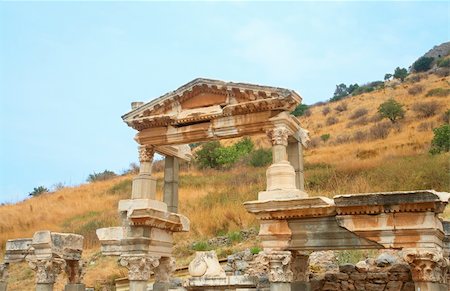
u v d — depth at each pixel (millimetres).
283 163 13148
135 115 15703
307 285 13398
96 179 61250
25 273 28453
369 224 10906
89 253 28391
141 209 14117
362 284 13789
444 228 12141
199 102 15266
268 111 14039
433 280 10211
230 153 49406
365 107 67250
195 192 36125
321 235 11555
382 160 34562
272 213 11969
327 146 49344
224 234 26016
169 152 16422
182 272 20797
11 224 38031
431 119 49562
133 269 14180
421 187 26984
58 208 42500
